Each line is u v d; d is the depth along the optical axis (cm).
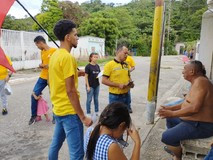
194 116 293
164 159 347
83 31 3269
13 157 362
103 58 2828
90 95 542
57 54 249
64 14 3275
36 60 1636
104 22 3303
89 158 177
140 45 4638
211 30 639
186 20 3256
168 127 358
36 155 368
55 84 251
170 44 4816
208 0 655
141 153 366
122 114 176
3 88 568
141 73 1505
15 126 495
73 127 255
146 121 507
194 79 304
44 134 452
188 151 341
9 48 1426
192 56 2219
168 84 1103
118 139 186
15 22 2566
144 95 827
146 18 5278
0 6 226
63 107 253
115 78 367
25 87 961
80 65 1994
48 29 3059
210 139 329
